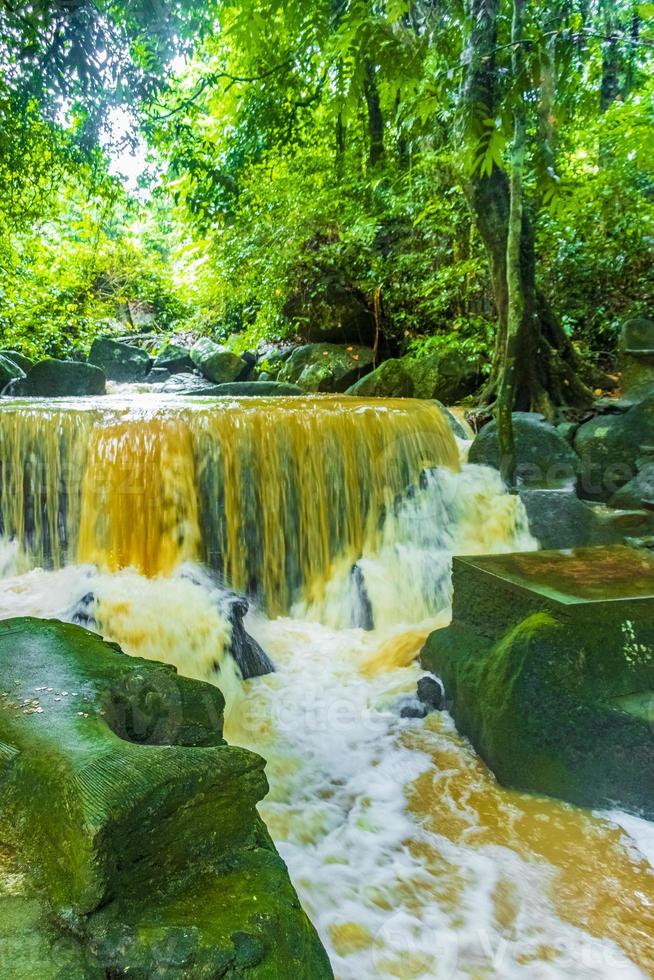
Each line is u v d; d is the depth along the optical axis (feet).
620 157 25.40
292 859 8.45
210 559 16.80
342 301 34.58
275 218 34.01
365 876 8.14
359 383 26.91
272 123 35.68
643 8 9.57
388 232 32.60
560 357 23.32
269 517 17.35
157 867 5.45
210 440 16.87
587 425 20.79
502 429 19.07
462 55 11.80
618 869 8.14
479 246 28.58
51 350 38.01
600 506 19.17
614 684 9.72
